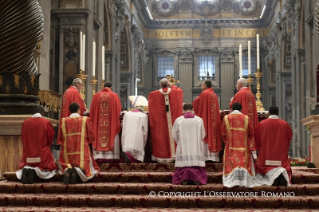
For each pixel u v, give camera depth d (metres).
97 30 20.61
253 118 9.82
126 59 34.03
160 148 9.75
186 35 43.41
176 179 8.21
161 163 9.44
